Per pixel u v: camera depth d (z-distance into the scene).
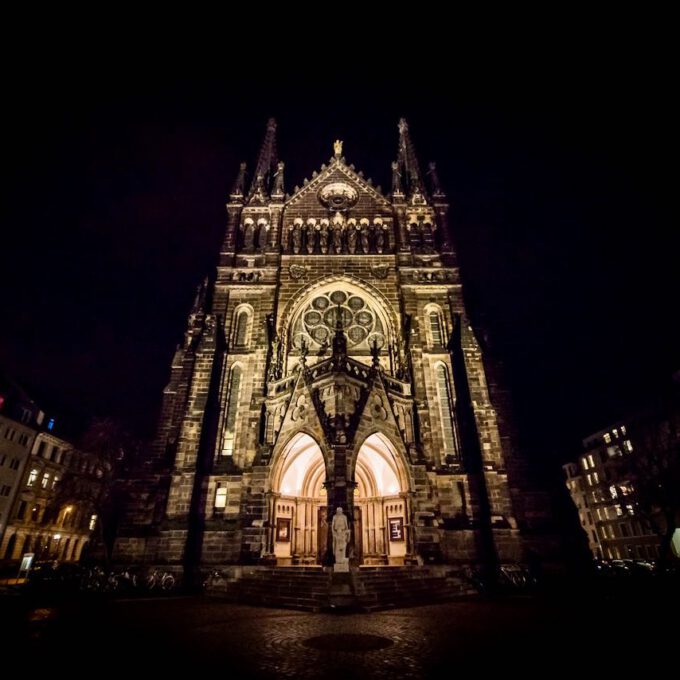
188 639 14.86
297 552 34.31
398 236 45.62
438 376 39.09
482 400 36.00
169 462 36.09
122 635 15.57
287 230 46.66
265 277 42.91
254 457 34.12
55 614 20.39
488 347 43.12
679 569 39.94
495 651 12.93
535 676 10.38
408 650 13.13
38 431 61.59
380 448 34.00
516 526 31.77
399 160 56.25
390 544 34.09
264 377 37.56
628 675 10.26
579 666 11.11
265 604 23.84
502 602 24.30
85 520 69.56
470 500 33.69
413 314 41.06
